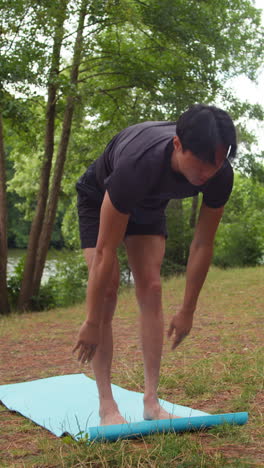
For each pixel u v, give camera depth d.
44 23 11.34
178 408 3.38
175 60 14.07
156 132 2.57
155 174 2.46
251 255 19.77
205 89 14.14
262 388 3.79
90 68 13.53
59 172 13.94
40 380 4.52
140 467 2.42
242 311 8.37
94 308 2.61
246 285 12.30
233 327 6.81
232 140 2.26
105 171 2.96
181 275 16.83
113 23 12.70
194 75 13.84
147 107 14.28
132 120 14.41
